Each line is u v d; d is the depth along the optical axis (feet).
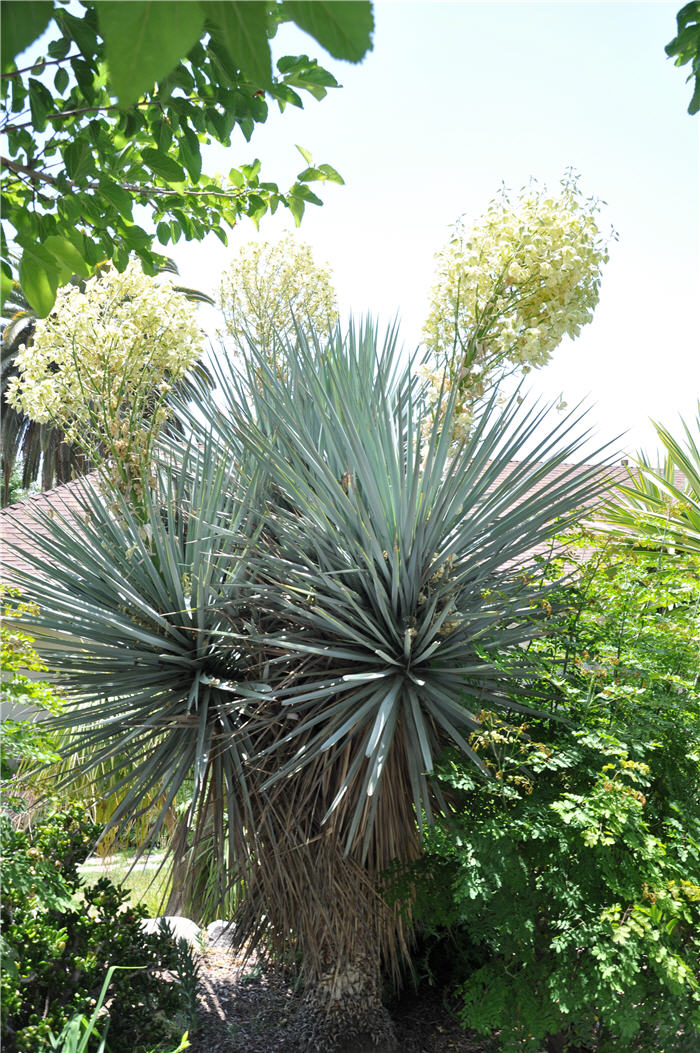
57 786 12.94
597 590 12.37
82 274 4.84
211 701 13.29
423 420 13.16
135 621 13.57
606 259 11.48
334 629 12.05
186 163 7.71
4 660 10.15
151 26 1.92
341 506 12.50
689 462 20.31
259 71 2.11
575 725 11.19
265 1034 12.50
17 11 2.25
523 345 11.35
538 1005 9.73
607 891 10.19
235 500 14.21
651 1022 9.72
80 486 16.66
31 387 14.57
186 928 15.70
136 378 14.97
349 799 12.25
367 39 2.04
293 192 9.55
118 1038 10.17
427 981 14.08
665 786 11.20
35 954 10.09
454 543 12.43
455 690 11.83
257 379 14.87
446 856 10.82
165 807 12.09
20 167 6.20
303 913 12.44
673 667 11.87
